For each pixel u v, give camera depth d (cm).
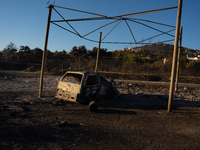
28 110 614
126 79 2527
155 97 1073
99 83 859
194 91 1436
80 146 345
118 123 535
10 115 525
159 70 3131
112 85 958
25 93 1008
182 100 1010
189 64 3294
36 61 4375
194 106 854
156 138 424
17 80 1769
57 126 464
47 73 2962
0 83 1435
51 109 657
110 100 930
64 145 343
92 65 3406
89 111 668
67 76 812
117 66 3397
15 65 3938
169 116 655
